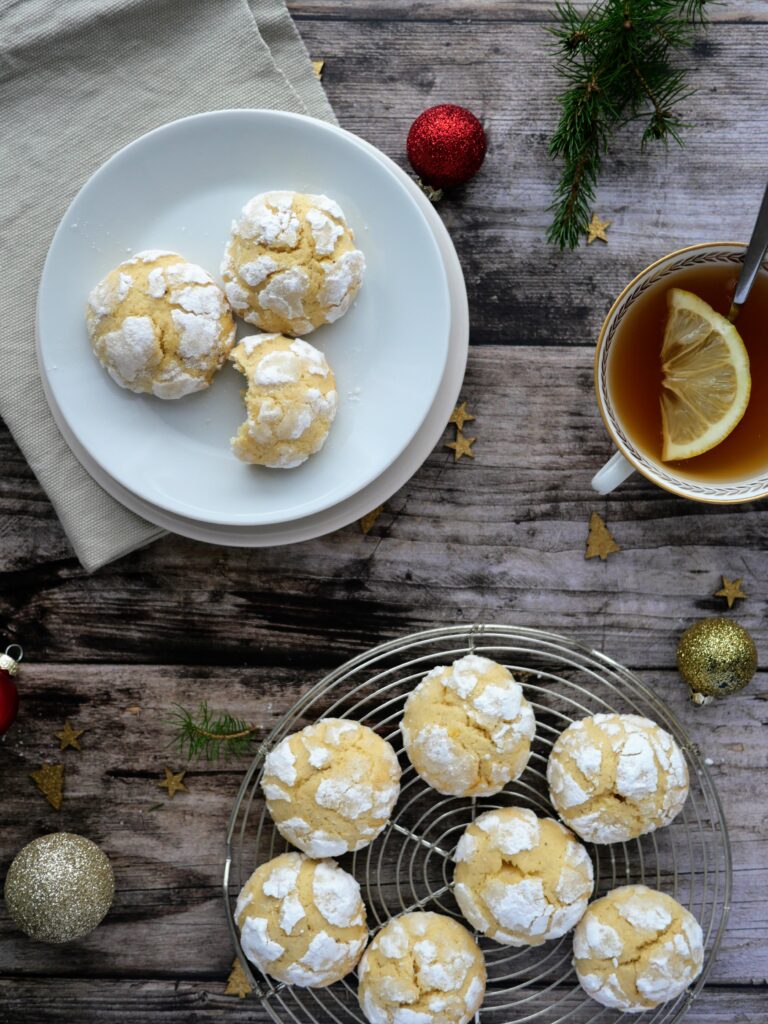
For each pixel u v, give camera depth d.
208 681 0.38
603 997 0.34
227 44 0.36
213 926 0.38
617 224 0.38
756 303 0.34
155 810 0.38
